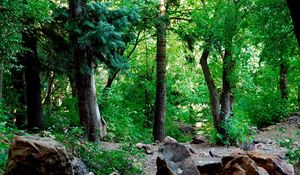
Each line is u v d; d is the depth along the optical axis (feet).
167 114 73.97
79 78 46.50
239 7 35.53
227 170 21.74
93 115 46.75
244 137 47.50
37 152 15.23
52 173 15.38
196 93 83.35
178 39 66.80
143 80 77.36
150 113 77.30
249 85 48.88
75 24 40.98
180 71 80.89
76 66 45.01
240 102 67.56
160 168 21.47
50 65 49.16
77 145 29.66
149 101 77.41
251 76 49.96
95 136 45.78
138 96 77.51
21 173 15.11
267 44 34.19
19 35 38.73
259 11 34.01
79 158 27.91
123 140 52.42
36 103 53.52
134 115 74.08
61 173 15.58
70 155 26.27
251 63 47.91
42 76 58.23
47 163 15.28
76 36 42.32
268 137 54.24
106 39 39.86
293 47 34.30
